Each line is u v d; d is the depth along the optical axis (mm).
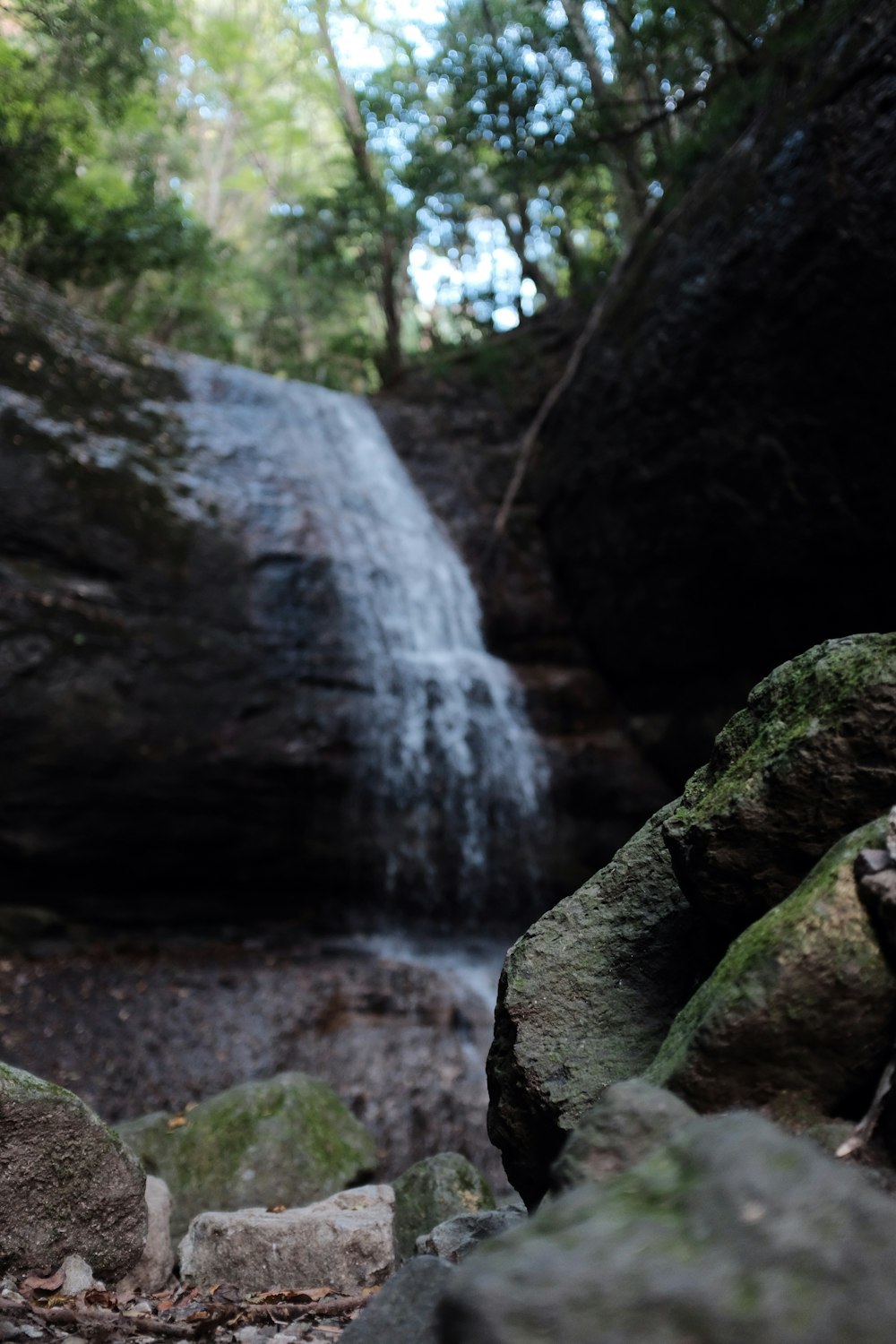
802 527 9805
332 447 14227
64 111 13789
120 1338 2689
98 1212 3244
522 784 12195
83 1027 8250
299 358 21859
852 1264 1306
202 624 10750
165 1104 7605
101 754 9867
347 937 11023
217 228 24094
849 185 8477
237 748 10508
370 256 18625
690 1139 1500
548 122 11445
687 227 10914
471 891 11656
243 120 23781
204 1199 5008
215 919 10719
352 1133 5574
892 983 1854
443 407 15859
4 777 9477
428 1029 8875
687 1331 1257
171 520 11070
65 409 11305
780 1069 1883
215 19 21719
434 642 12812
